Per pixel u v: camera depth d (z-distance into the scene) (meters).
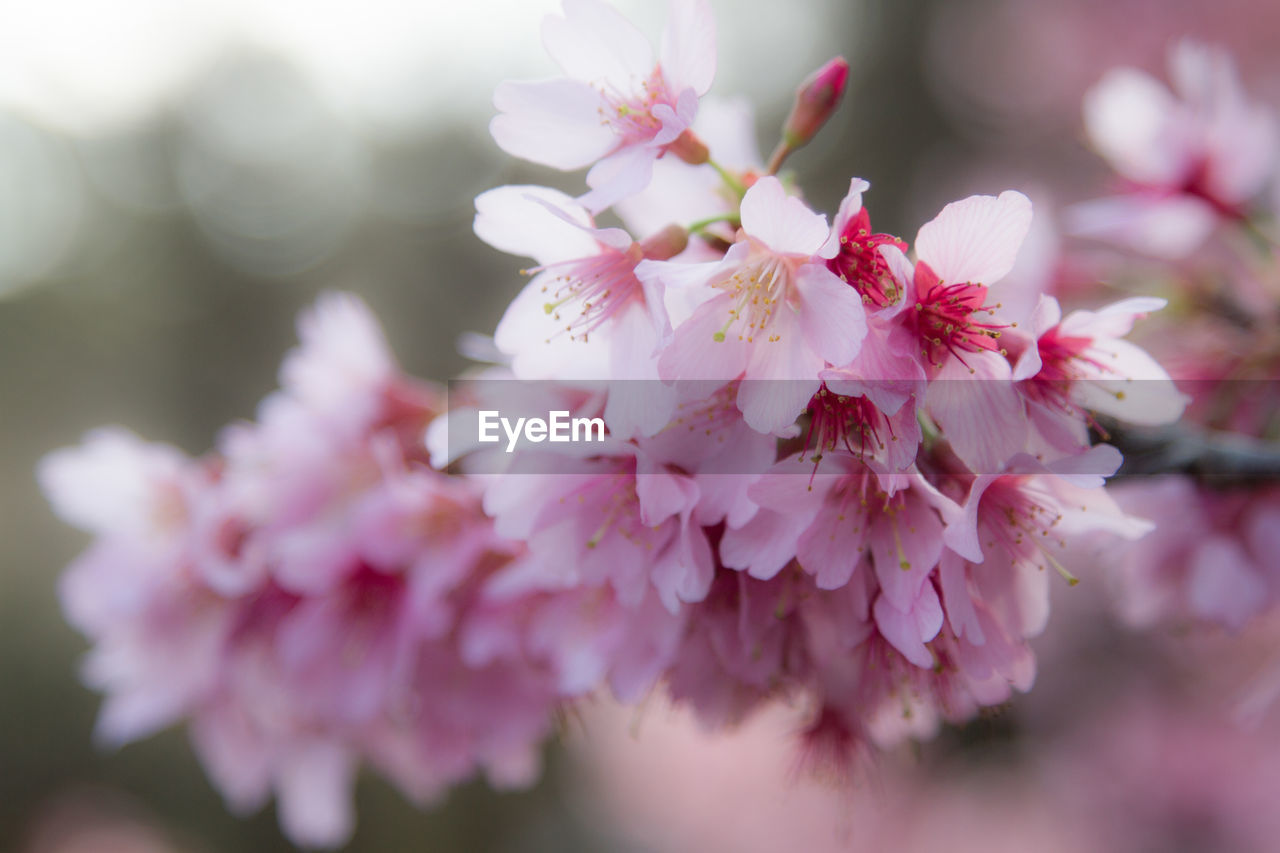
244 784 0.28
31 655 1.10
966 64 1.09
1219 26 0.88
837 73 0.22
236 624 0.26
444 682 0.25
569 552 0.22
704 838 0.69
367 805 0.77
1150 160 0.29
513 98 0.21
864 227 0.20
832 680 0.22
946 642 0.21
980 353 0.20
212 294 1.73
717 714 0.23
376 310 1.48
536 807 0.83
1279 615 0.27
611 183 0.21
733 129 0.24
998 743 0.70
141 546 0.26
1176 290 0.28
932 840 0.67
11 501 1.37
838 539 0.20
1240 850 0.61
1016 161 1.00
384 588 0.25
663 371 0.20
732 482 0.20
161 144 1.87
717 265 0.19
